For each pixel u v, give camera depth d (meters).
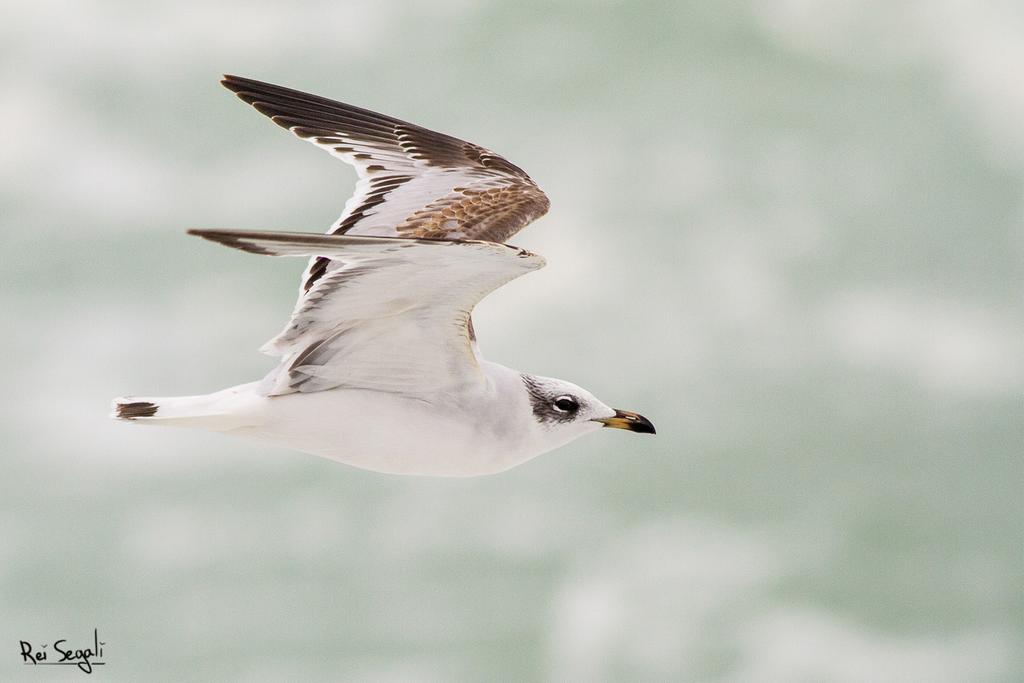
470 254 5.66
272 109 7.71
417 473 7.04
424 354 6.60
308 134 7.71
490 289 6.06
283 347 6.51
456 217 7.37
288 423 6.68
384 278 6.03
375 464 6.94
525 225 7.43
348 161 7.69
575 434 7.50
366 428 6.74
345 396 6.70
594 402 7.52
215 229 5.10
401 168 7.70
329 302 6.27
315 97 7.84
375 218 7.44
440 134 7.93
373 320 6.38
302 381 6.68
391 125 7.86
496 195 7.52
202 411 6.55
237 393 6.69
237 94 7.67
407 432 6.79
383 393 6.76
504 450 7.07
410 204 7.48
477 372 6.77
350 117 7.82
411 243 5.47
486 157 7.85
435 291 6.13
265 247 5.25
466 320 6.37
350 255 5.55
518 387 7.14
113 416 6.56
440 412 6.82
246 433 6.75
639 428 7.55
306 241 5.30
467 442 6.92
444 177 7.64
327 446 6.79
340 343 6.55
